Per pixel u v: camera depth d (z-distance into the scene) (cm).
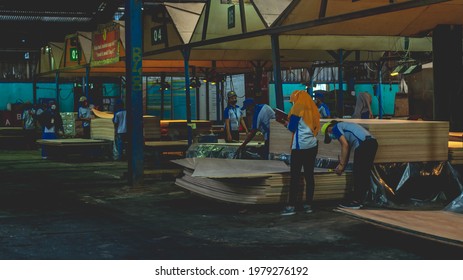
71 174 1520
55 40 3250
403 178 977
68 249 682
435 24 1178
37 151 2473
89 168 1670
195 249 678
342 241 713
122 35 1897
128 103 1216
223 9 1499
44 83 3184
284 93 2948
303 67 2192
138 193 1154
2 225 834
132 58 1205
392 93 2783
